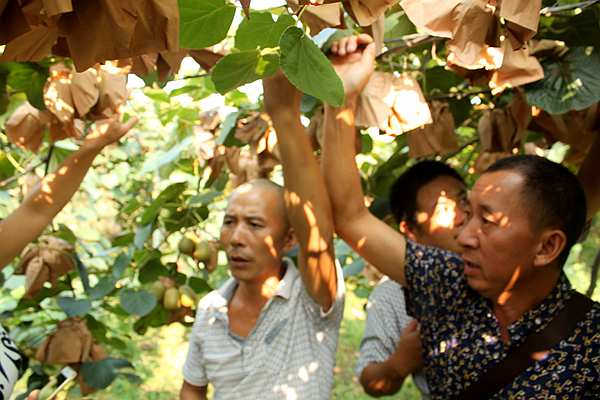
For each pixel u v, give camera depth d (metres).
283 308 1.68
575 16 1.37
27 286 1.98
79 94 1.36
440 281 1.34
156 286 2.28
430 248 1.40
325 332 1.70
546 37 1.42
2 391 1.33
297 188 1.47
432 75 1.89
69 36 0.63
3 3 0.60
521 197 1.18
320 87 0.78
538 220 1.18
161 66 0.99
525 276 1.20
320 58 0.76
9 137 1.65
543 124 1.68
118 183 3.72
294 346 1.67
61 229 2.27
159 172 2.87
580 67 1.41
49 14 0.57
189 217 2.30
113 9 0.61
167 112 2.88
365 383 1.92
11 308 2.64
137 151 3.68
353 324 6.30
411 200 1.87
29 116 1.64
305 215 1.48
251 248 1.66
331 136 1.45
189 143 2.62
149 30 0.63
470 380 1.24
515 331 1.21
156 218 2.27
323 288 1.59
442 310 1.32
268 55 0.89
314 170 1.47
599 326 1.18
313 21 0.95
